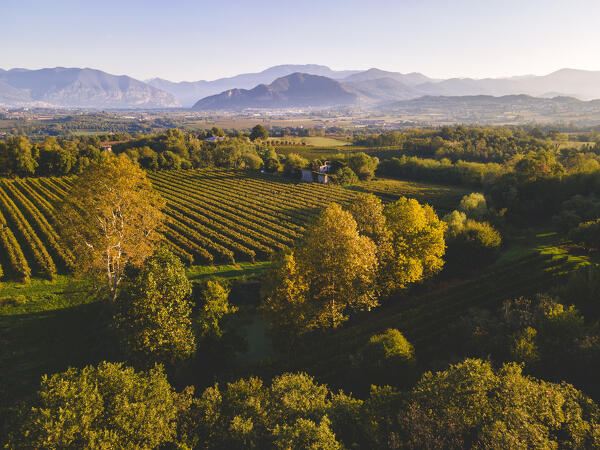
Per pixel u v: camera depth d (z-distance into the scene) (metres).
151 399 22.16
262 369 34.56
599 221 60.94
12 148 113.00
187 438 21.77
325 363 34.56
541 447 19.47
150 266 33.56
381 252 43.78
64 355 36.94
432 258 48.31
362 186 132.00
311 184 133.38
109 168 38.91
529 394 22.61
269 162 155.75
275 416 22.75
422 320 42.59
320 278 39.47
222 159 163.62
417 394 23.70
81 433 18.86
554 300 39.44
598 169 86.62
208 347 35.84
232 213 94.31
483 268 61.22
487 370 24.22
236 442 21.23
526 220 84.00
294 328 37.91
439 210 102.12
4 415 26.62
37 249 60.34
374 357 31.05
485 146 175.75
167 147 176.00
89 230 39.19
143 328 30.66
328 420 21.05
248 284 53.81
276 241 74.56
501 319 36.91
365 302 40.66
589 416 22.75
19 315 43.47
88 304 44.47
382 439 21.50
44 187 105.06
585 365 28.48
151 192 44.19
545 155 97.56
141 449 19.56
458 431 20.86
